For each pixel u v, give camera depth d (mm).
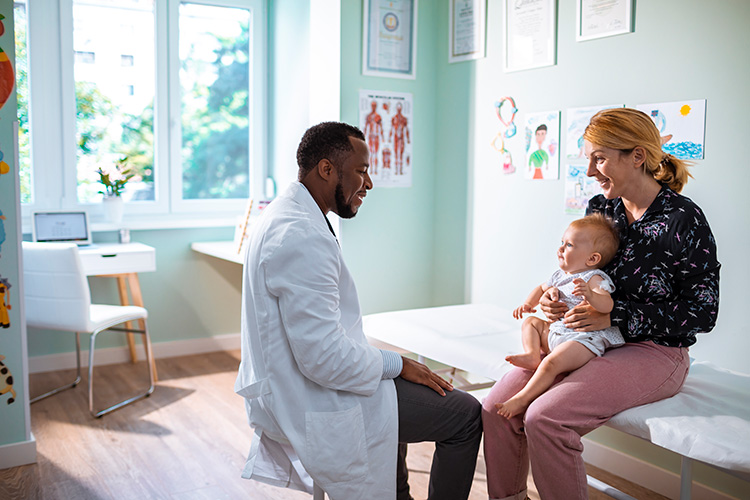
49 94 3928
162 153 4277
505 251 3094
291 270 1633
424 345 2379
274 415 1709
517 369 1972
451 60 3348
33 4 3830
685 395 1826
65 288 3115
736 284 2209
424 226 3512
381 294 3406
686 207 1824
